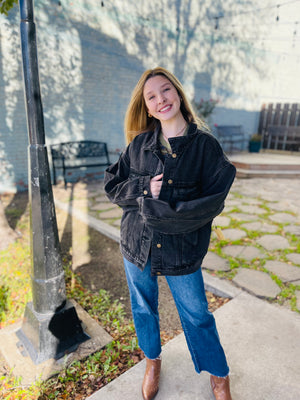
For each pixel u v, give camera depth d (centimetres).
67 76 666
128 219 151
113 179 156
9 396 174
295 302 252
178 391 170
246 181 738
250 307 242
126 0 705
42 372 188
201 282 144
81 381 185
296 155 1005
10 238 378
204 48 892
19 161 641
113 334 227
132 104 150
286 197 583
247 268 310
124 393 171
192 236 139
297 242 375
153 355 164
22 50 166
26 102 174
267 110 1105
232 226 432
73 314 208
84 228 443
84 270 327
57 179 717
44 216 186
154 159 141
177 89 139
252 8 959
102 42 696
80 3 645
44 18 609
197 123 144
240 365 186
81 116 707
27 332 209
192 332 151
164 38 799
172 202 132
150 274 147
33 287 196
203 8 848
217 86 966
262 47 1038
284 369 182
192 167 131
